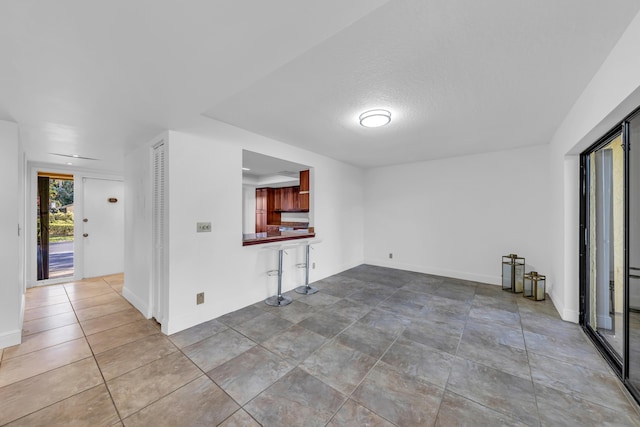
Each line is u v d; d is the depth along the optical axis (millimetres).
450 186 4625
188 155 2670
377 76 1883
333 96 2199
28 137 2805
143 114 2207
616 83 1545
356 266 5461
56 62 1449
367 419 1492
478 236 4355
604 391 1718
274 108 2465
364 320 2852
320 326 2703
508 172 4066
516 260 4008
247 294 3270
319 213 4457
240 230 3164
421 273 4922
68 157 3783
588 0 1208
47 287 4152
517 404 1607
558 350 2230
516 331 2588
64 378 1871
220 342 2377
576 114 2314
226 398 1665
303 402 1629
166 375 1901
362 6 1065
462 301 3441
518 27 1378
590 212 2609
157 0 1022
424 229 4930
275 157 3574
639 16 1288
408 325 2727
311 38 1281
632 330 1739
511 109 2486
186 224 2660
